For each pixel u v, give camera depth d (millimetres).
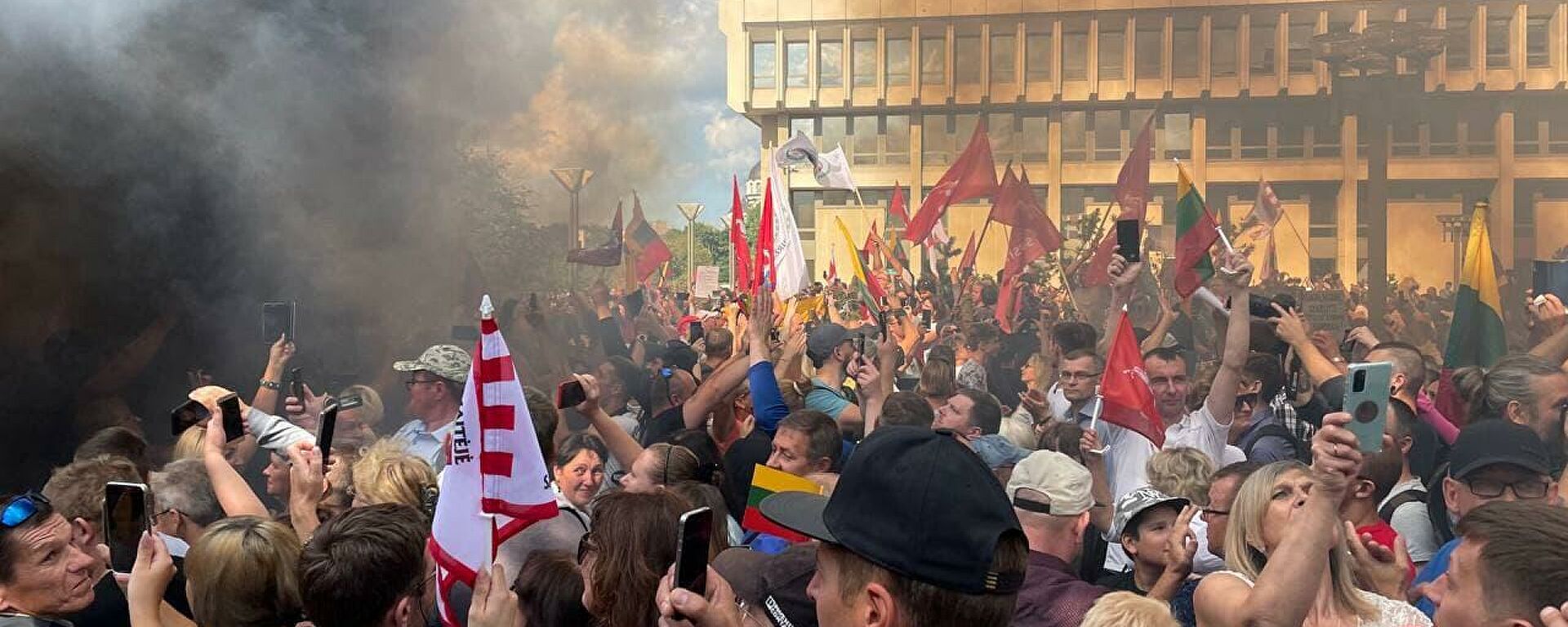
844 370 8070
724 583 2285
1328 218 55125
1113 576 4867
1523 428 4016
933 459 2018
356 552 2930
